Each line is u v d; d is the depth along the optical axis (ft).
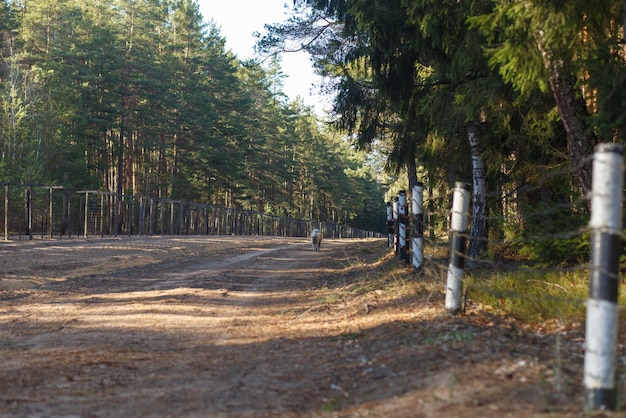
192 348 25.20
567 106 32.86
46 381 19.61
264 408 16.35
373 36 50.24
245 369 21.09
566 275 35.24
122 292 45.29
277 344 25.58
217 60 229.66
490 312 27.63
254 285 51.06
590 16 30.22
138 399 17.48
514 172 48.78
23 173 142.82
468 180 56.90
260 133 279.49
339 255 91.20
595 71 28.73
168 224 219.00
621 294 27.96
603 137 29.37
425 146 58.54
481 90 40.16
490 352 19.63
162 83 205.77
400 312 28.91
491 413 13.70
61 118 171.22
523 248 38.96
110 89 190.29
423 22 42.01
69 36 185.57
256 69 81.10
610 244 14.19
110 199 147.74
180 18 224.12
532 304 28.60
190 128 219.00
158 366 21.77
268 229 284.00
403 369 19.04
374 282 41.98
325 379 19.39
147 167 219.61
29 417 15.74
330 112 81.00
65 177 157.99
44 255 73.77
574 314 26.66
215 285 49.83
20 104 160.45
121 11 217.97
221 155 225.56
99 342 26.45
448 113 48.03
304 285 50.47
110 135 204.44
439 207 69.62
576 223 35.12
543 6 28.71
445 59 48.65
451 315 25.88
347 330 27.32
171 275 58.85
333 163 327.47
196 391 18.26
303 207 343.67
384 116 74.49
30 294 43.50
